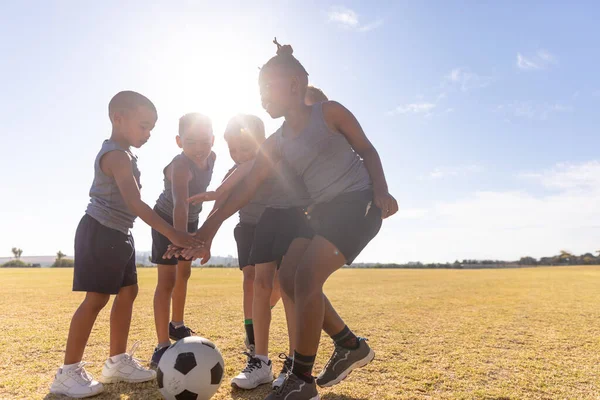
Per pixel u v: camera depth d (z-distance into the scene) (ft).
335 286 40.50
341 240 7.45
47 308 21.20
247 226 11.59
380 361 11.16
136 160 9.57
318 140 7.91
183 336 12.57
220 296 28.30
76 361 8.53
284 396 7.23
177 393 7.64
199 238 8.93
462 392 8.64
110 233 8.86
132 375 9.27
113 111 9.27
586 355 12.07
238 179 10.89
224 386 9.09
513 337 14.67
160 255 11.05
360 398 8.26
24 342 12.95
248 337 11.43
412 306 23.62
